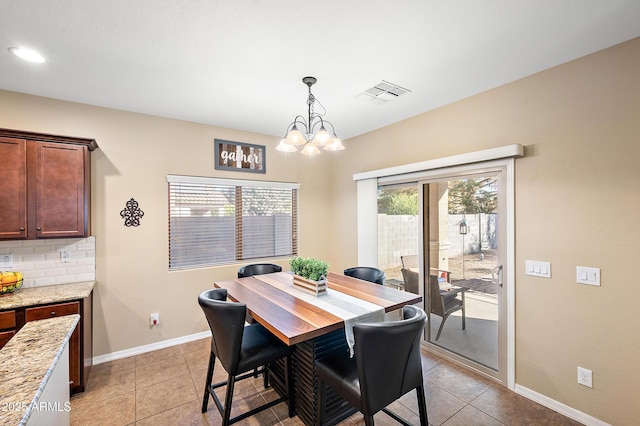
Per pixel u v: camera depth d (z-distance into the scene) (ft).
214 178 11.79
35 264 8.79
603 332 6.54
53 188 8.31
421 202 10.58
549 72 7.38
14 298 7.63
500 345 8.36
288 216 13.97
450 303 9.76
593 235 6.67
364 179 12.71
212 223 11.97
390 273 11.99
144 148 10.44
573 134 6.97
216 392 8.04
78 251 9.36
